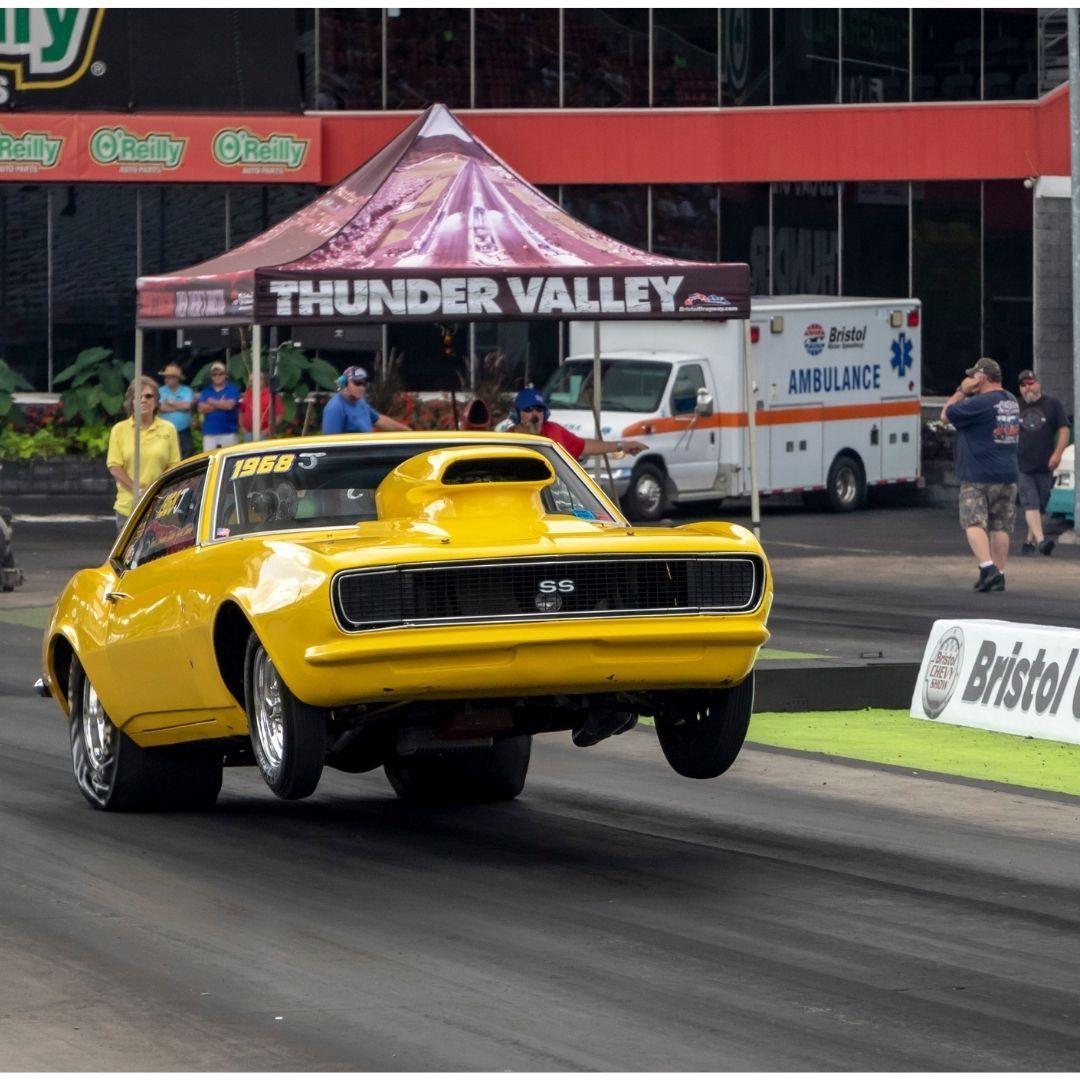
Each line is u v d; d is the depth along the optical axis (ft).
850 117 219.20
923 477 214.69
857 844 56.03
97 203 220.84
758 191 222.07
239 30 218.18
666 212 223.10
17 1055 36.52
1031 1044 37.11
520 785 63.16
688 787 66.03
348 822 60.08
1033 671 78.07
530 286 98.78
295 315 97.55
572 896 49.47
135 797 61.21
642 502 180.24
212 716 55.88
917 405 204.74
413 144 110.83
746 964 42.86
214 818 60.95
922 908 48.14
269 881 51.39
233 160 216.74
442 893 49.83
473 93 221.46
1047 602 122.21
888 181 219.82
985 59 216.74
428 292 98.27
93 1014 39.17
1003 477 127.24
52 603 124.47
